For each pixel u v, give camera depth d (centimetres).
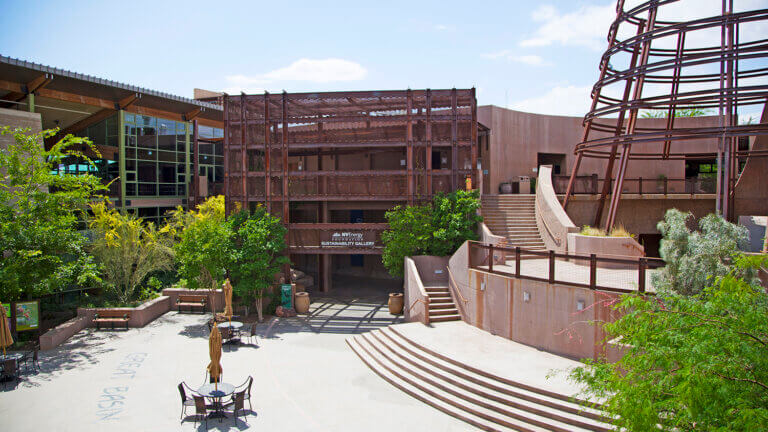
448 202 2244
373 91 2405
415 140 2431
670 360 687
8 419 1202
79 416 1224
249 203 2578
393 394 1405
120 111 2797
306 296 2367
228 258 2144
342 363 1667
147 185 2998
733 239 1027
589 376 834
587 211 2458
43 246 1767
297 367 1623
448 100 2450
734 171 2114
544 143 3406
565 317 1421
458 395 1312
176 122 3209
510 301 1619
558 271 1733
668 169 3353
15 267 1689
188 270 2106
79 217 2523
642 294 930
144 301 2306
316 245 2512
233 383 1466
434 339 1647
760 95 1692
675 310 755
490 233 2103
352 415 1263
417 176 2425
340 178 2488
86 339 1897
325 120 2450
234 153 2564
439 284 2139
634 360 745
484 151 3166
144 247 2353
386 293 2869
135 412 1255
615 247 1805
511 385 1267
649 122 3375
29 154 2002
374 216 3278
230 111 2555
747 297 721
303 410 1291
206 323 2144
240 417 1245
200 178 3278
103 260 2219
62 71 2334
